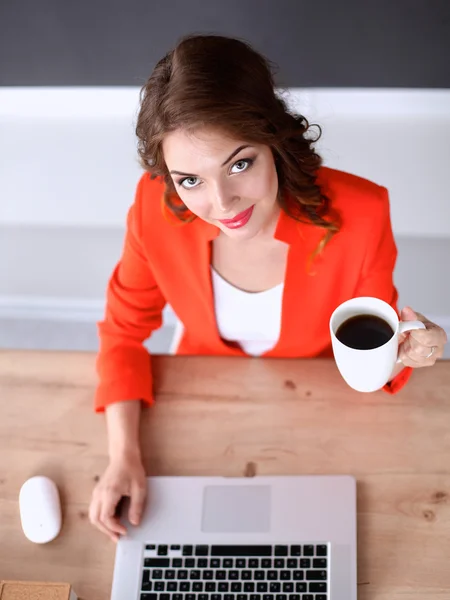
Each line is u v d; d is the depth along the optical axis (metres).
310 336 1.33
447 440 1.12
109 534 1.08
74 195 2.14
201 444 1.15
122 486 1.10
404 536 1.05
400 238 2.20
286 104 0.98
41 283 2.37
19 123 2.17
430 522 1.06
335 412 1.16
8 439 1.19
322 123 2.09
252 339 1.38
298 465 1.12
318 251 1.17
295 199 1.08
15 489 1.14
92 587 1.05
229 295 1.28
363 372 0.95
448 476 1.09
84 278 2.35
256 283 1.26
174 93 0.85
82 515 1.11
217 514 1.08
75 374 1.25
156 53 1.96
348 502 1.07
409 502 1.08
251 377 1.20
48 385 1.24
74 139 2.15
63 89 2.09
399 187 2.04
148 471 1.14
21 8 1.87
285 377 1.20
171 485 1.11
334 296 1.27
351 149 2.06
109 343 1.28
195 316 1.33
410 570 1.02
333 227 1.13
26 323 2.44
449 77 1.96
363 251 1.20
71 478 1.14
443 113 2.05
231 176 0.92
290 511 1.07
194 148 0.88
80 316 2.42
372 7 1.81
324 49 1.92
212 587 1.02
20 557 1.08
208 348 1.42
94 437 1.18
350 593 1.00
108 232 2.29
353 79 2.00
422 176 2.04
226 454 1.14
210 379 1.21
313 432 1.15
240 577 1.03
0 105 2.15
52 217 2.15
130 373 1.21
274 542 1.05
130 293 1.30
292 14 1.84
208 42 0.87
